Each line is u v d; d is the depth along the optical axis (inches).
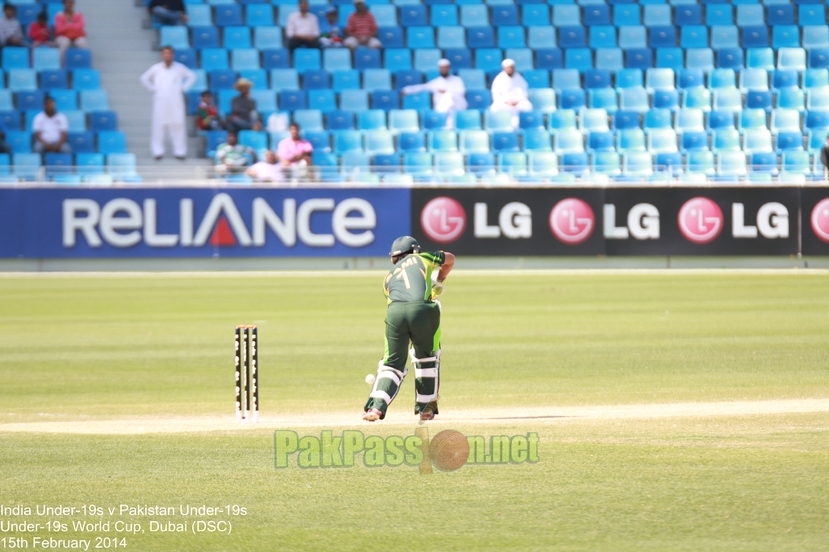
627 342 1664.6
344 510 740.0
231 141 3312.0
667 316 2003.0
